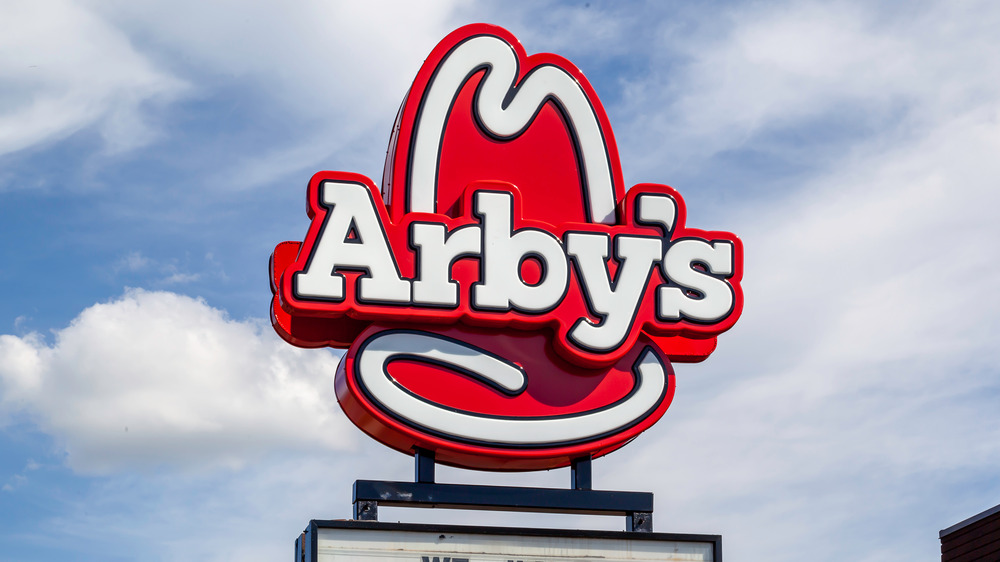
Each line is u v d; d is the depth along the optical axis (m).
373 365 15.80
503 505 15.61
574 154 17.64
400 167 17.02
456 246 16.38
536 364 16.41
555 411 16.19
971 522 23.52
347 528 14.90
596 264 16.72
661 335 16.89
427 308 16.08
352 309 15.89
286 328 16.17
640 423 16.34
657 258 16.92
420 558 14.98
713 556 15.74
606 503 15.85
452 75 17.55
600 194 17.47
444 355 16.09
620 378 16.56
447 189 17.14
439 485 15.52
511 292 16.33
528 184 17.38
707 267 17.05
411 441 15.75
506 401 16.11
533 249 16.55
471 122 17.47
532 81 17.77
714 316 16.86
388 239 16.23
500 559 15.16
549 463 16.27
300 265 15.94
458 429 15.77
